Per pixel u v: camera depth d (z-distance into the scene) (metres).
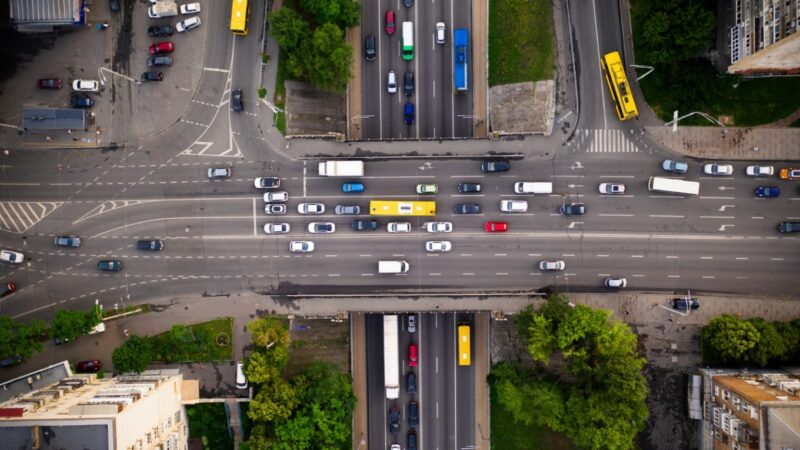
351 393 117.94
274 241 120.19
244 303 120.19
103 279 120.56
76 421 92.56
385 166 119.88
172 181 120.69
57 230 120.69
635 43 118.44
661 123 118.75
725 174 117.94
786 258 118.25
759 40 106.69
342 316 119.25
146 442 103.12
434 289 119.69
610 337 108.94
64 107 120.81
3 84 121.06
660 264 118.75
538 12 119.62
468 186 118.56
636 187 118.88
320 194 120.19
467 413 122.12
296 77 119.88
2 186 120.69
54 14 116.19
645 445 119.12
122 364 112.88
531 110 119.81
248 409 118.25
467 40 120.00
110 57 120.62
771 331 111.19
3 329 111.50
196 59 120.31
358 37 121.62
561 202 119.19
